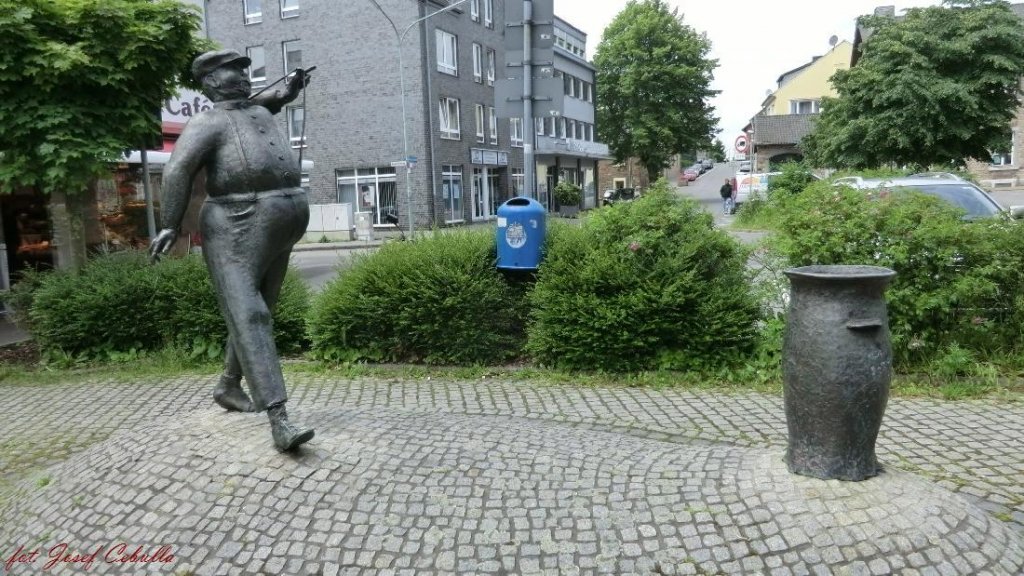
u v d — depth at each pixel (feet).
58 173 26.68
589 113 185.26
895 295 20.95
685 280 21.56
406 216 111.55
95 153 27.04
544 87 28.71
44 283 27.40
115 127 28.48
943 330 21.49
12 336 32.45
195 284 26.63
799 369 11.21
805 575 9.91
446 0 114.42
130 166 43.24
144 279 26.89
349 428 13.91
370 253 26.14
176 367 25.48
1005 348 21.31
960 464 15.08
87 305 26.30
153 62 28.50
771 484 11.25
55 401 22.15
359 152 112.68
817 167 108.06
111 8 27.63
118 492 12.71
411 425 14.38
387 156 111.34
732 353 21.99
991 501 13.37
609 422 18.42
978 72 69.62
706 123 182.70
